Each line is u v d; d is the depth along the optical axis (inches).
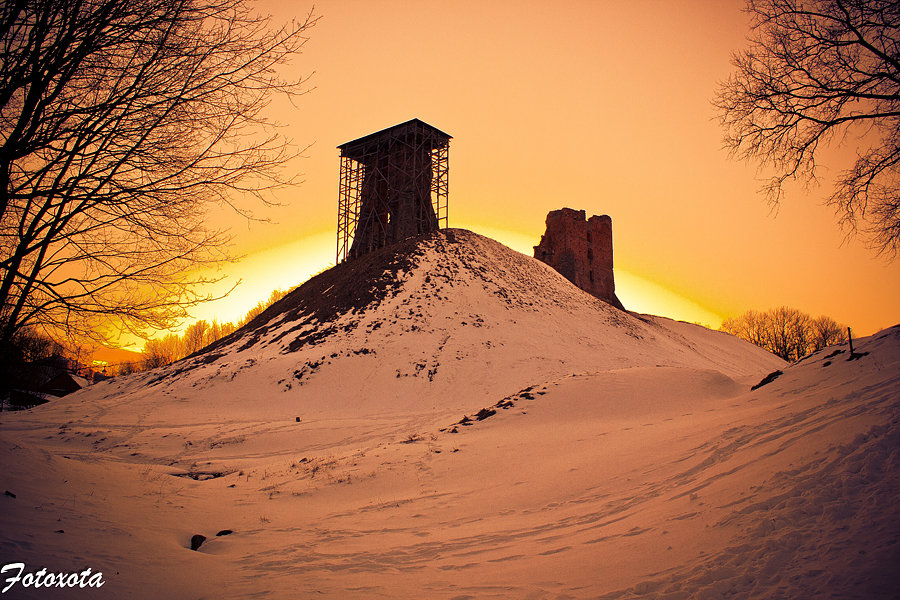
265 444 996.6
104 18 267.7
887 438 258.2
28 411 1418.6
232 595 258.2
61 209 273.1
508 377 1603.1
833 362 568.4
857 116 481.4
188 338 3526.1
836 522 213.9
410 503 479.8
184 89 286.2
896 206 499.2
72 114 270.2
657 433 565.6
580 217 3312.0
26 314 273.1
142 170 286.7
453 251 2503.7
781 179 546.6
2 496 358.3
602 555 265.4
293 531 410.0
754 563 206.7
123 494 479.2
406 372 1609.3
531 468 544.7
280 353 1792.6
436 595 246.4
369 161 2753.4
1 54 253.9
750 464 317.1
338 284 2335.1
